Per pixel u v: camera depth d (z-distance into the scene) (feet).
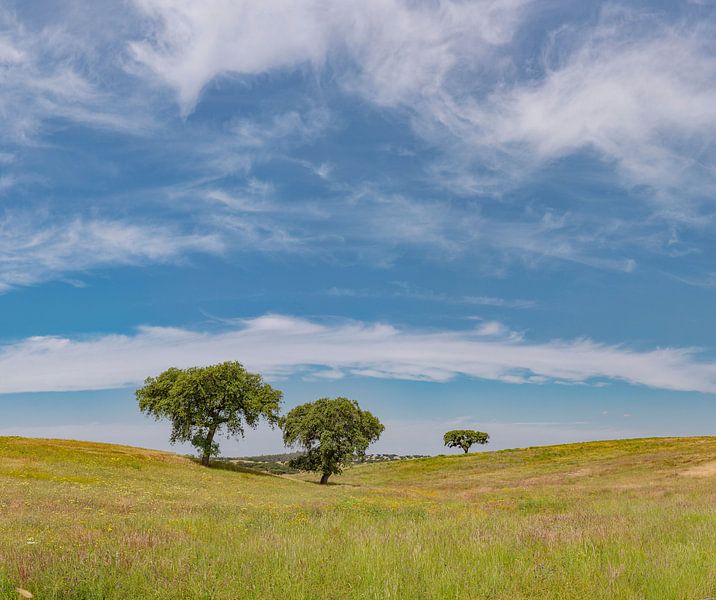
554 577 26.32
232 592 22.50
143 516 56.18
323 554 30.32
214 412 212.84
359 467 327.88
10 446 168.96
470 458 305.73
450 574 26.11
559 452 293.02
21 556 27.66
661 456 221.05
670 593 23.45
